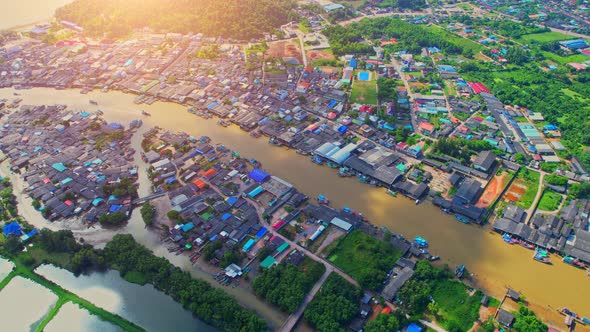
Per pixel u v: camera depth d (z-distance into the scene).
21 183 167.00
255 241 137.12
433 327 110.44
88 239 141.75
